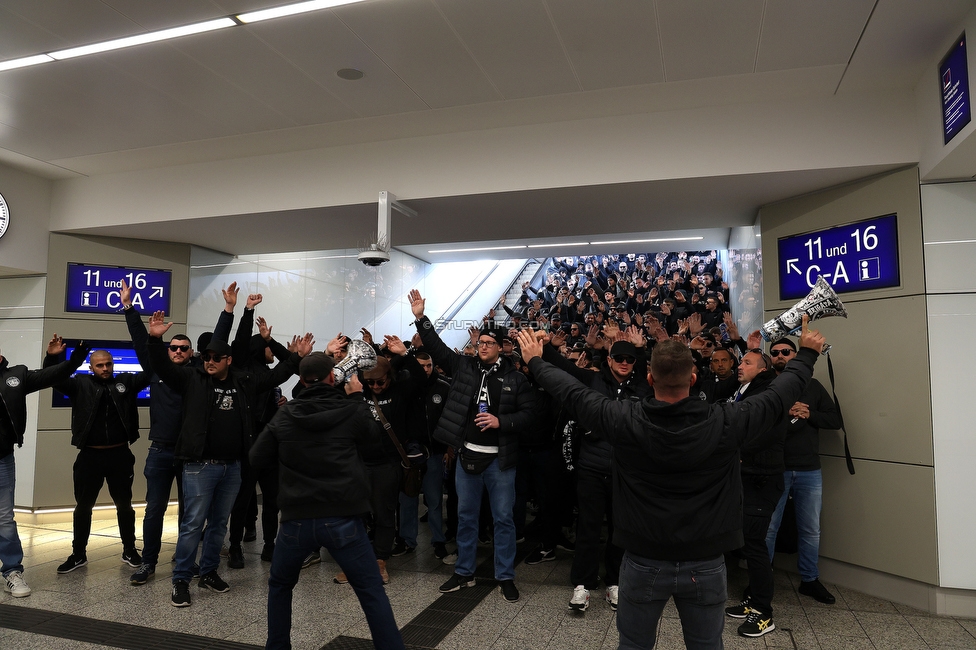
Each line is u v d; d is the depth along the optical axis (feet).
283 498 9.11
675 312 34.42
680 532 7.04
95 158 19.22
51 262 21.20
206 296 24.25
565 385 7.86
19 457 21.45
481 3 11.27
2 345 21.56
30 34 12.39
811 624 12.34
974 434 13.07
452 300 41.32
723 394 14.17
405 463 14.65
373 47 12.79
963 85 11.35
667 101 14.99
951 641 11.53
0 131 17.15
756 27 11.85
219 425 13.35
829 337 15.42
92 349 21.67
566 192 16.48
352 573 9.16
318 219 19.47
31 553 17.06
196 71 13.85
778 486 11.97
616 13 11.52
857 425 14.67
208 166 19.44
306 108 15.64
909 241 13.89
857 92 14.33
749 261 21.43
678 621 12.41
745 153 14.88
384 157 17.61
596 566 12.67
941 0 10.90
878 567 14.05
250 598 13.35
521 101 15.12
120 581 14.48
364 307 33.65
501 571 13.51
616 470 7.66
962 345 13.29
